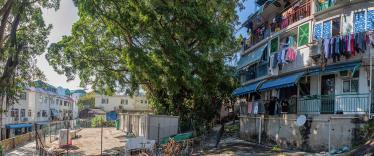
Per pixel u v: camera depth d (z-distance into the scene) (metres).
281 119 23.34
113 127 60.38
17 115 56.72
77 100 106.00
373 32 18.69
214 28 27.19
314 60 21.83
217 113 37.88
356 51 19.19
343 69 19.70
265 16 31.08
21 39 29.20
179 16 26.41
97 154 26.00
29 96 62.59
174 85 27.77
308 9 23.50
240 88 32.72
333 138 19.27
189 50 28.12
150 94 37.19
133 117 39.38
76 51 32.88
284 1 27.34
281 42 26.44
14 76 31.14
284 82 22.34
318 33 21.88
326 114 19.95
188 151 22.58
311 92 22.78
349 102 19.62
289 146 22.28
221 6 30.11
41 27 29.00
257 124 27.02
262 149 22.83
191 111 33.78
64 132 30.44
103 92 36.03
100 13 26.94
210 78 31.23
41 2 27.28
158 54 26.55
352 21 20.12
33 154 29.03
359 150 15.95
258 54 29.22
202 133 31.31
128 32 28.05
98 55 32.97
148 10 25.84
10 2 25.30
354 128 18.53
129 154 21.45
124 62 32.12
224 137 31.06
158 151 21.23
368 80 19.48
